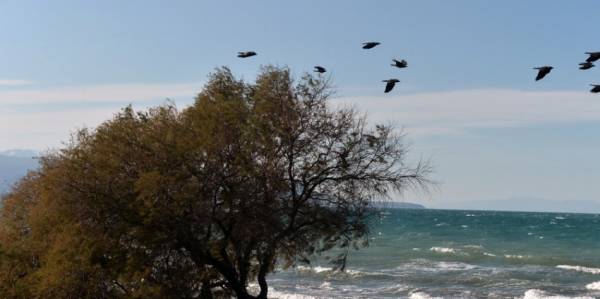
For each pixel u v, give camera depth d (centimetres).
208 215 2081
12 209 2580
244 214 2112
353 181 2242
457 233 9806
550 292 3991
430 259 5800
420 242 7825
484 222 14262
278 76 2236
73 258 2119
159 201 2052
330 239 2328
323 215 2233
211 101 2242
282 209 2175
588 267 5234
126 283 2167
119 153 2139
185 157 2102
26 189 2584
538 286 4219
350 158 2236
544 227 12025
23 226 2575
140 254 2133
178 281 2144
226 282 2327
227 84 2330
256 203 2128
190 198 2044
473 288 4184
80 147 2219
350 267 5203
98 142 2183
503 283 4366
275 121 2183
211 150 2089
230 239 2198
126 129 2172
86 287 2117
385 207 2284
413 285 4281
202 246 2150
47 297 2134
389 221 14388
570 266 5253
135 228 2139
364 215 2283
